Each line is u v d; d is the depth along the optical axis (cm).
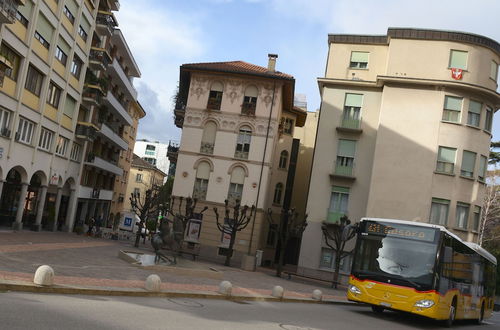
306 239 3466
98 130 4316
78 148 4147
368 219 1697
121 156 6188
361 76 3559
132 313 960
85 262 1748
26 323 734
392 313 1952
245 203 3772
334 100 3591
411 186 3275
